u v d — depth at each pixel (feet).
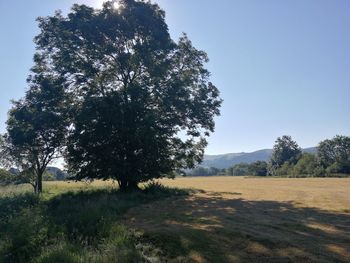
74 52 106.93
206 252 37.06
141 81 105.50
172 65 112.27
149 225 49.83
